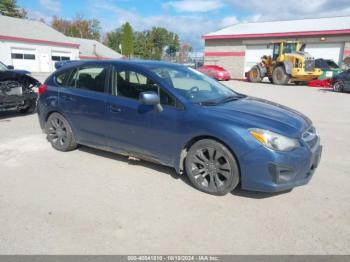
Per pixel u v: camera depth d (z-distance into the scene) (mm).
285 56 20875
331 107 10594
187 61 52969
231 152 3422
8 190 3688
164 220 3068
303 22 28562
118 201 3441
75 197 3523
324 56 24500
